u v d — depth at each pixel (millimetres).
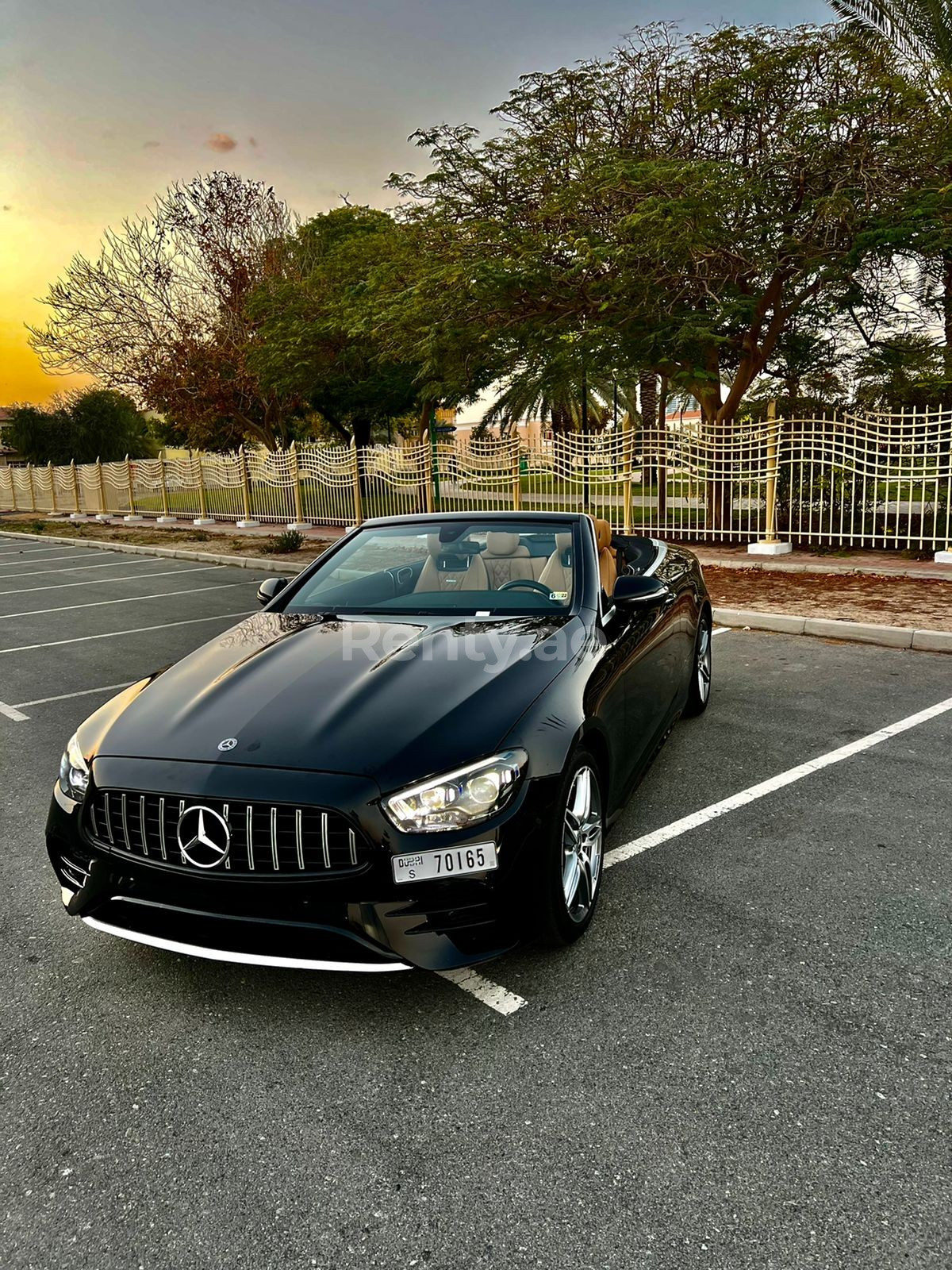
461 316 13055
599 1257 1744
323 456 18781
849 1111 2102
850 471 11055
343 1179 1982
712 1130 2066
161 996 2742
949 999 2525
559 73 12234
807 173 10992
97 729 2912
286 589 4141
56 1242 1851
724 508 12656
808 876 3293
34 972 2910
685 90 11648
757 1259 1717
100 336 28156
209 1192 1964
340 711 2689
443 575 3867
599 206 11547
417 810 2369
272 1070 2367
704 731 5008
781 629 7633
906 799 3969
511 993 2656
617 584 3639
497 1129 2109
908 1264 1688
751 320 12859
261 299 23688
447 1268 1740
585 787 2916
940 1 13977
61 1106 2266
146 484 26891
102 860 2604
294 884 2357
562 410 23812
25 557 19172
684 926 2984
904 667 6262
